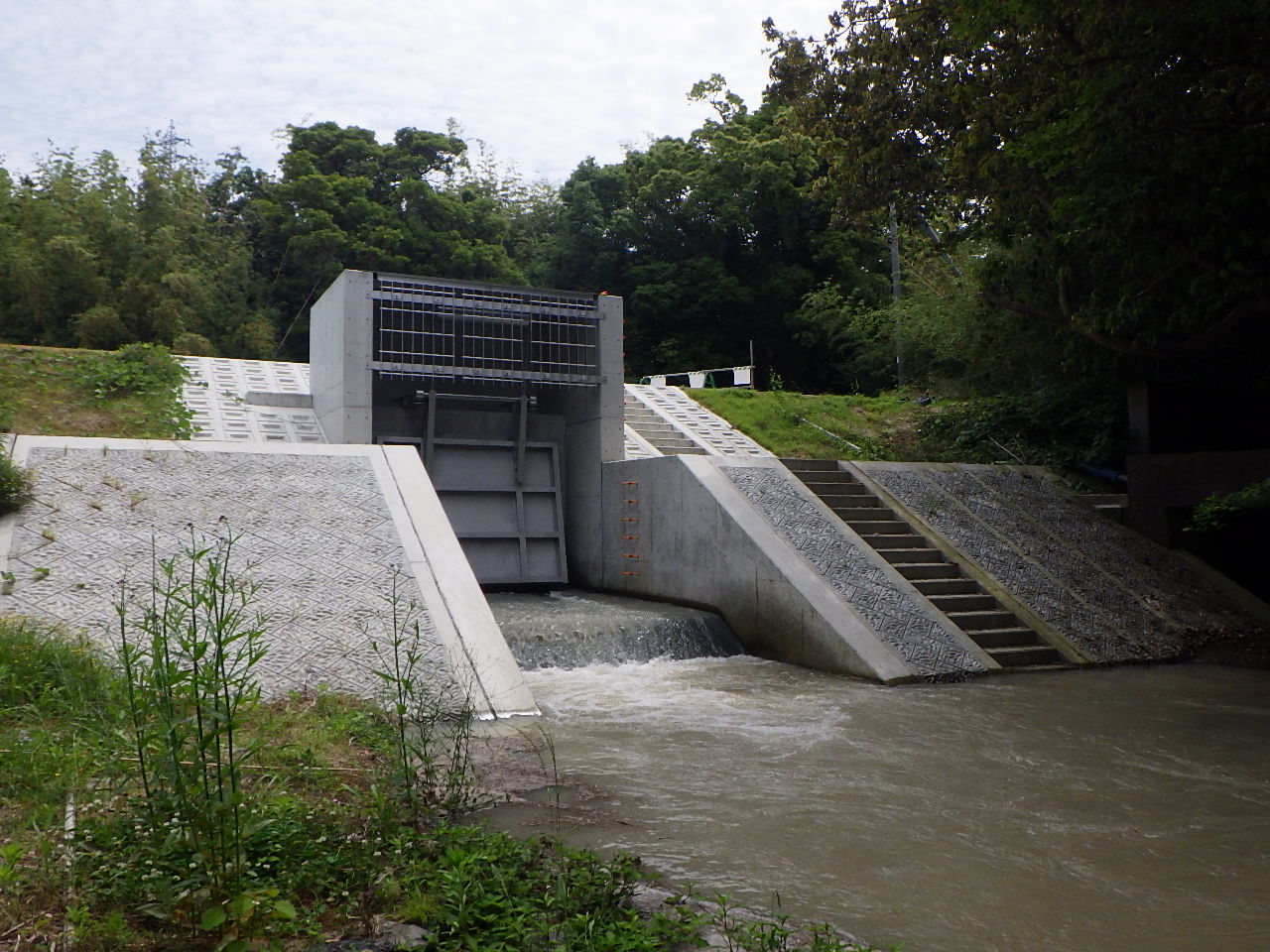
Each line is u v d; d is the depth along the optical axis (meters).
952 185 17.12
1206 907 5.07
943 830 6.25
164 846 4.14
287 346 41.09
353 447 12.86
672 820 6.35
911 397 26.28
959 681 11.49
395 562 10.66
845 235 37.34
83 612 8.74
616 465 16.92
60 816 4.86
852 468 16.56
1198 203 13.64
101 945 3.74
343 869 4.62
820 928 4.69
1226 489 15.51
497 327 17.52
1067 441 19.69
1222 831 6.27
